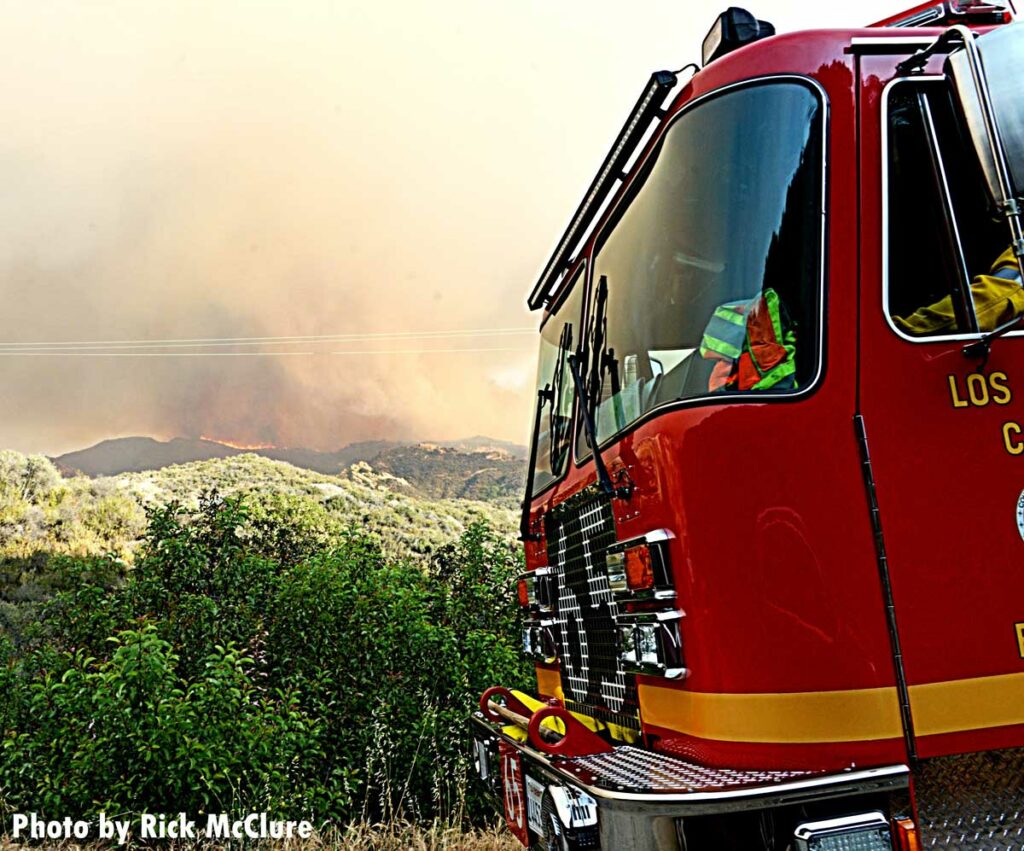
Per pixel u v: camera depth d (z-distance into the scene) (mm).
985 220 2820
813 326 2652
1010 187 2365
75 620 8242
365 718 7352
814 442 2578
